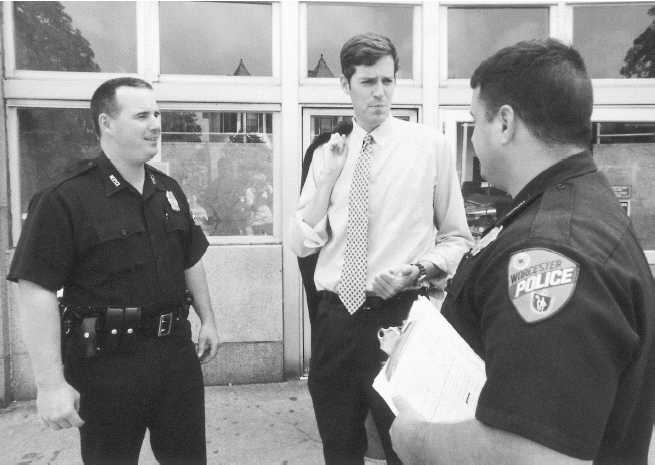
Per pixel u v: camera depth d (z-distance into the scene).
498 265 0.90
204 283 2.31
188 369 2.06
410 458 0.97
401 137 2.11
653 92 3.99
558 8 3.98
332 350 2.09
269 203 4.05
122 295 1.90
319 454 3.10
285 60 3.91
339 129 2.18
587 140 0.96
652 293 0.89
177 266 2.06
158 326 1.96
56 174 3.83
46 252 1.80
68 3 3.80
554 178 0.94
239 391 3.89
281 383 4.01
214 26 3.93
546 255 0.82
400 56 4.03
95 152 3.85
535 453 0.75
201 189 4.00
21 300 1.81
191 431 2.08
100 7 3.82
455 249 2.07
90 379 1.88
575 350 0.76
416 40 4.00
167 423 2.03
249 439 3.25
